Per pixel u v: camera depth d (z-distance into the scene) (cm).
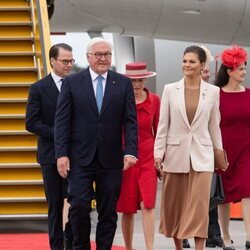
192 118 1877
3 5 3133
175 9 4672
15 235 2439
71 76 1784
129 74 2064
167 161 1898
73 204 1750
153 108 2072
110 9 4738
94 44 1767
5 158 2645
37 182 2559
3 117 2706
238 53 2125
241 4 4706
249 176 2136
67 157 1762
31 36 3028
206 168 1862
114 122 1769
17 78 2888
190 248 2386
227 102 2142
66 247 2088
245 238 2608
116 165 1775
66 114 1766
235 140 2147
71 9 4812
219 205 2245
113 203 1778
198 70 1880
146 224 2052
